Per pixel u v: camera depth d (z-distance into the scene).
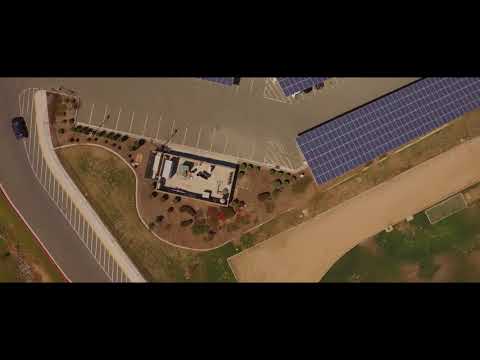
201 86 76.19
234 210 74.69
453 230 74.44
